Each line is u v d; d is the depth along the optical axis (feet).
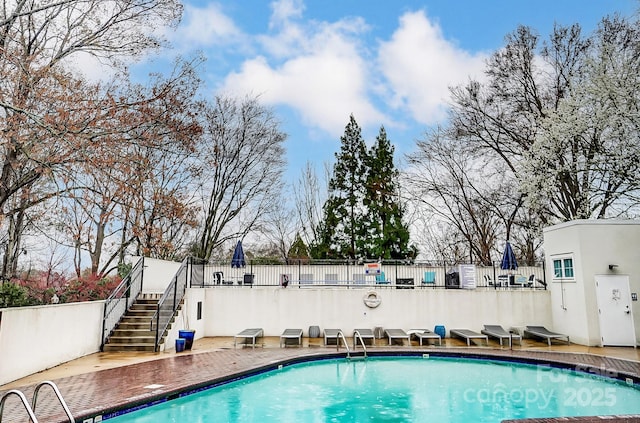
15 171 42.19
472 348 45.01
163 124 42.78
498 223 94.63
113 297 45.09
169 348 44.04
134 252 79.87
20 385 27.76
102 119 38.27
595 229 47.91
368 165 107.45
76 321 37.81
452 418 26.11
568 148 66.13
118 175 39.17
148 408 25.39
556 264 53.16
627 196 60.59
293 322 54.44
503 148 84.17
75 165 36.78
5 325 28.04
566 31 74.49
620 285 46.85
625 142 58.18
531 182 66.74
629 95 57.57
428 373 37.52
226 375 31.55
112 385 27.91
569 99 64.59
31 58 38.47
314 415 26.66
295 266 71.26
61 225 50.65
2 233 57.52
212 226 101.65
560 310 51.70
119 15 43.65
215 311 55.16
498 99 82.33
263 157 104.27
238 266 59.77
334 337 46.83
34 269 67.87
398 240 97.50
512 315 53.93
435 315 54.08
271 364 36.29
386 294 54.54
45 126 34.76
